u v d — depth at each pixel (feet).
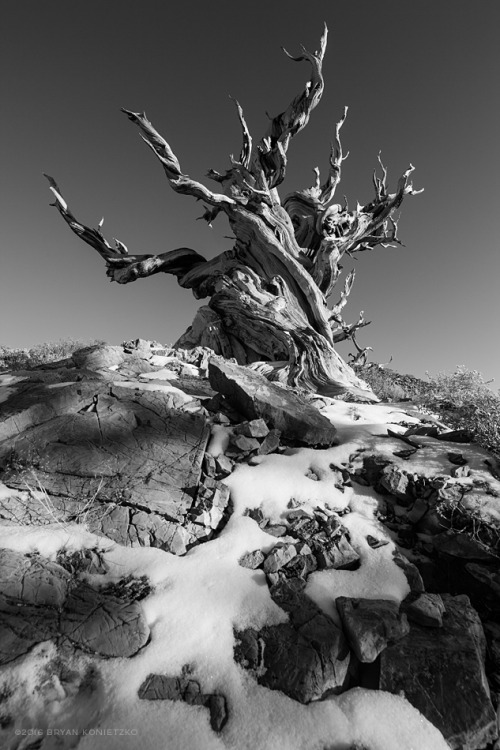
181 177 53.36
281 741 8.77
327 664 10.32
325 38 58.18
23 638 10.09
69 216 63.41
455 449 19.29
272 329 48.39
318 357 42.52
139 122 50.42
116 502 14.85
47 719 8.82
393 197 63.46
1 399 21.49
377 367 67.15
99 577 12.25
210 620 11.24
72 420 18.29
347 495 16.90
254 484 16.84
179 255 65.92
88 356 28.35
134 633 10.59
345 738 8.96
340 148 63.77
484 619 12.87
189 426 19.51
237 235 58.54
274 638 10.89
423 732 9.23
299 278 54.03
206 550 13.58
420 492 16.44
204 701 9.42
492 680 10.90
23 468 15.67
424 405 33.81
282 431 20.63
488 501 15.11
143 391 21.44
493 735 9.34
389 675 10.21
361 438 20.98
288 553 13.51
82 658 9.98
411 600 12.33
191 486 16.08
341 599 11.91
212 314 54.34
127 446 17.51
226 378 22.90
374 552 13.98
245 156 63.31
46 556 12.58
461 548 13.94
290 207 66.23
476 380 42.68
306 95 59.52
